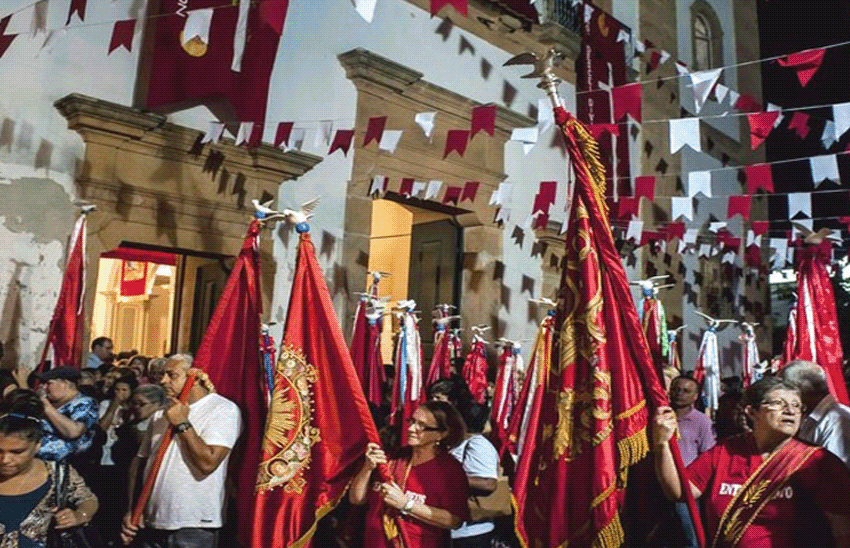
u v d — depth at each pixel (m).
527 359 11.52
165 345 14.12
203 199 8.04
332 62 9.45
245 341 4.08
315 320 3.70
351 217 9.44
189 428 3.58
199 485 3.68
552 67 3.41
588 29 12.59
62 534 3.40
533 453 3.27
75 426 4.72
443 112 10.62
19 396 3.71
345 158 9.48
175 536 3.64
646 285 5.94
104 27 7.49
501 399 8.36
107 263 15.79
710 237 13.96
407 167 10.12
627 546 3.82
